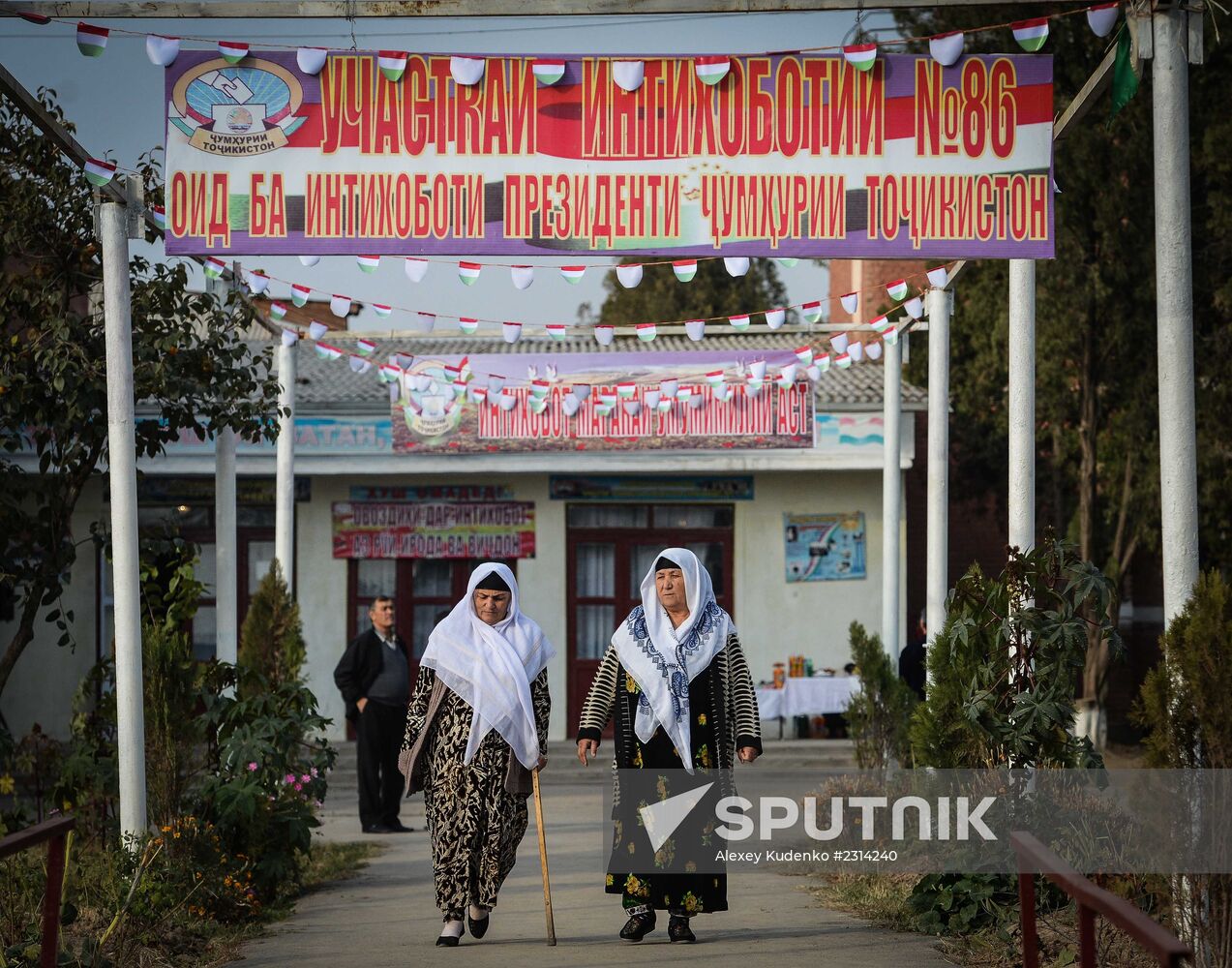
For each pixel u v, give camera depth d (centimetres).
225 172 1033
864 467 2630
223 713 1223
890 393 1855
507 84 1030
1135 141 2389
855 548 2747
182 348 1413
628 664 946
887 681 1538
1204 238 2464
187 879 1069
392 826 1744
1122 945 859
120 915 929
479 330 1916
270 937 1038
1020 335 1220
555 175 1030
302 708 1325
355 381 2820
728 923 1032
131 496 1112
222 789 1167
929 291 1546
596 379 2445
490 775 967
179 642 1206
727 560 2761
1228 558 2489
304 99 1032
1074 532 2622
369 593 2762
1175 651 798
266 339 2788
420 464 2622
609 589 2764
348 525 2745
